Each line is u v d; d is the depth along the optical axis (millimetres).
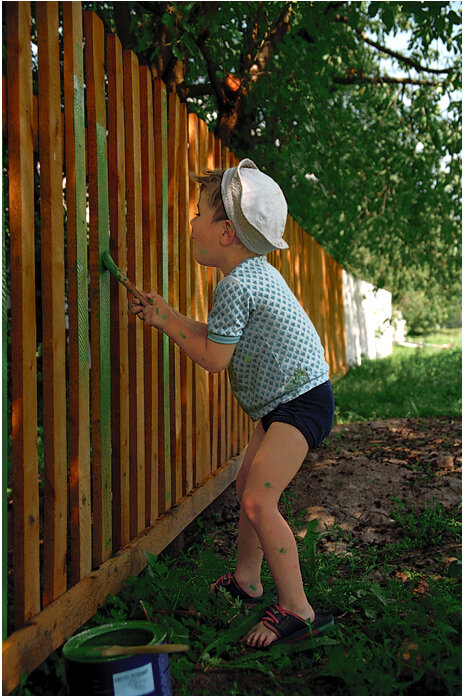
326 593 2779
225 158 4613
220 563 3074
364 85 8742
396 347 22609
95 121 2525
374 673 2150
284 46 6328
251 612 2635
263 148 7344
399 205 9492
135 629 2094
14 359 2020
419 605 2672
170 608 2623
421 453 5363
